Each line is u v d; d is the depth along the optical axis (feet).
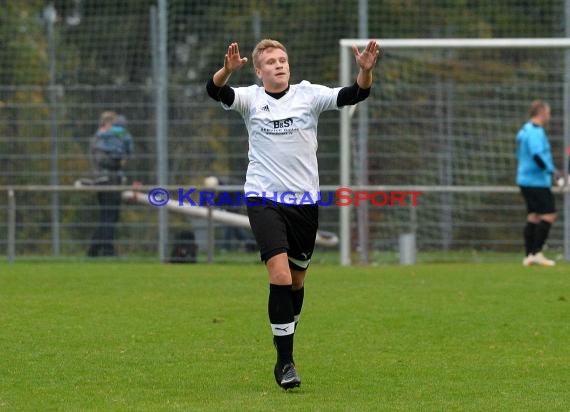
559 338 106.83
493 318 119.14
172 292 143.02
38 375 88.28
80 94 194.39
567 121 192.03
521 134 180.14
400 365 93.20
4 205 197.57
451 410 74.95
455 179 198.59
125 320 118.11
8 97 194.90
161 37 192.03
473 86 198.39
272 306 81.66
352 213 193.98
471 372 90.17
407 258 191.01
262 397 79.66
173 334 108.99
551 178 183.21
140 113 193.88
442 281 155.74
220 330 111.55
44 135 195.21
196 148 193.77
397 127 198.29
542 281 154.61
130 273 168.55
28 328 112.47
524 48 186.80
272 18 209.97
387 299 135.03
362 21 188.65
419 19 215.92
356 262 193.88
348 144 184.85
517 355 98.07
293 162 84.17
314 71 209.77
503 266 181.37
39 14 215.31
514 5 216.54
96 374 88.74
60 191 193.47
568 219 192.34
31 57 209.36
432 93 197.98
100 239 195.52
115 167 193.77
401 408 75.46
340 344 103.60
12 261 193.06
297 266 86.89
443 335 108.68
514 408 75.77
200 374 88.89
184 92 193.26
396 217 195.93
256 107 84.99
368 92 84.38
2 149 195.52
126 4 214.48
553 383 85.51
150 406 76.18
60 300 134.51
